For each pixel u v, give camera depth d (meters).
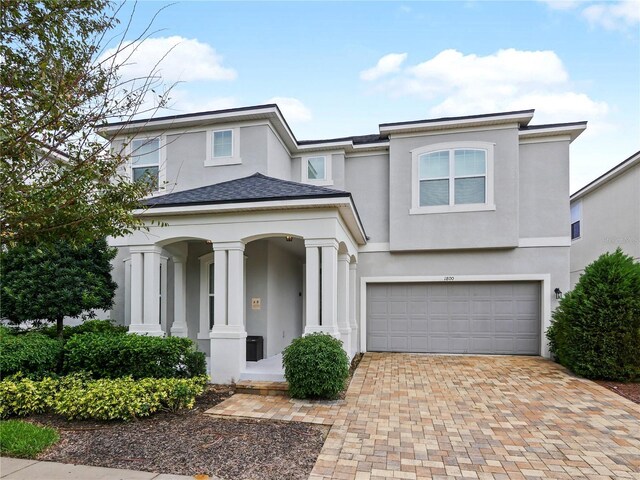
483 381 9.39
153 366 7.82
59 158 4.91
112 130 9.52
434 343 13.77
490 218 13.07
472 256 13.49
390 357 12.88
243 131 12.69
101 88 4.77
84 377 7.58
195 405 7.26
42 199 4.57
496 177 13.08
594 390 8.57
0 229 4.43
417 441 5.62
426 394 8.19
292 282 14.09
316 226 8.84
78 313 10.48
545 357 12.74
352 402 7.55
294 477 4.47
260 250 11.35
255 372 8.84
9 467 4.65
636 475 4.64
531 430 6.11
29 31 4.19
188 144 13.00
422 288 13.96
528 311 13.24
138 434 5.73
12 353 7.45
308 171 14.74
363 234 12.48
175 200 9.46
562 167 13.11
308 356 7.58
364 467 4.77
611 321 9.44
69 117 4.56
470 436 5.84
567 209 13.00
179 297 11.60
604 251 17.02
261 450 5.20
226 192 9.91
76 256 10.51
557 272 12.91
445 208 13.38
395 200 13.78
